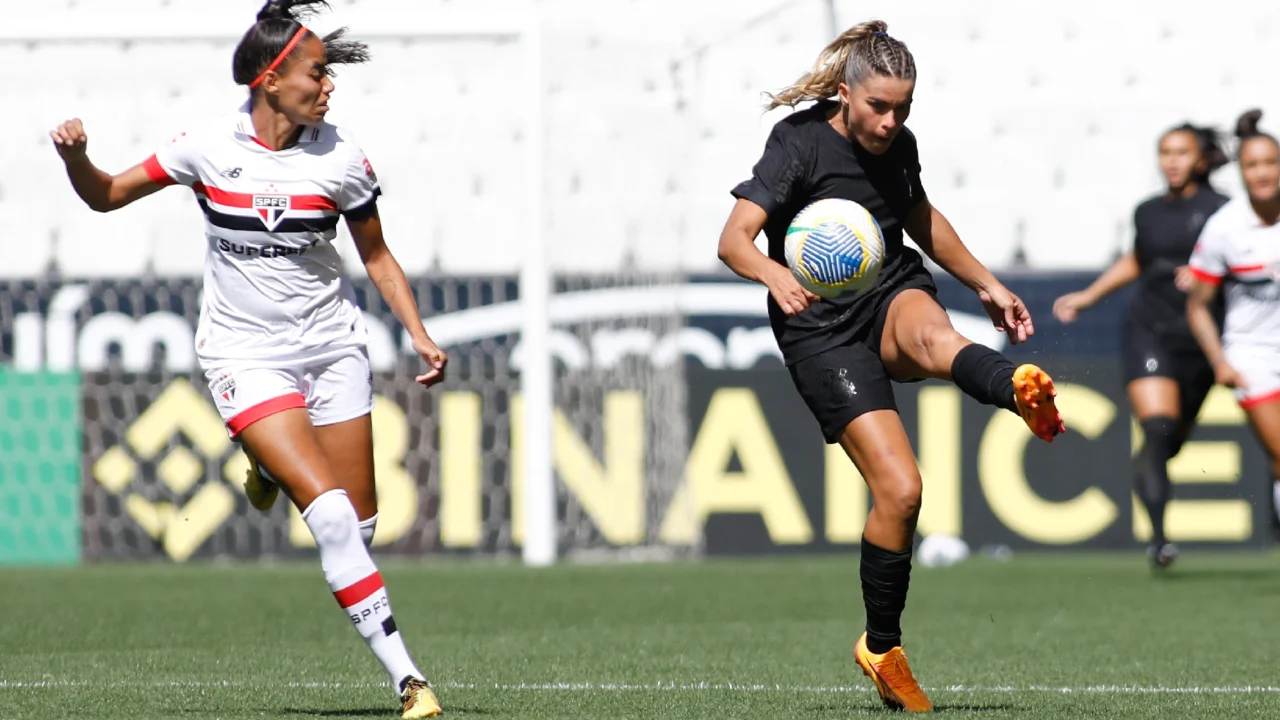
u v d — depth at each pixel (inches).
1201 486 1489.9
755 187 607.8
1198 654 833.5
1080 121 1872.5
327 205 604.4
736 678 725.3
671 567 1384.1
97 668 754.2
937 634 932.6
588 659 799.7
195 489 1466.5
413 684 575.8
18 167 1781.5
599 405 1510.8
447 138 1779.0
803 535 1478.8
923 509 1485.0
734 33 1737.2
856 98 593.9
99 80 1774.1
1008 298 636.1
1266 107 1867.6
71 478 1464.1
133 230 1791.3
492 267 1780.3
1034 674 751.1
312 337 621.0
